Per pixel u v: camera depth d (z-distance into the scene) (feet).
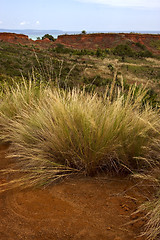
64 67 112.88
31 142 10.27
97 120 8.64
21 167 9.34
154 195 6.98
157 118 9.49
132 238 5.47
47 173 8.21
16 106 13.60
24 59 125.59
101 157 8.43
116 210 6.50
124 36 362.12
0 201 7.21
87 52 264.11
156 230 5.48
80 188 7.70
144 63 233.14
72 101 9.82
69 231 5.80
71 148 8.82
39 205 6.88
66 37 363.35
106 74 112.88
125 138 8.69
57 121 9.16
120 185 7.80
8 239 5.61
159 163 8.56
